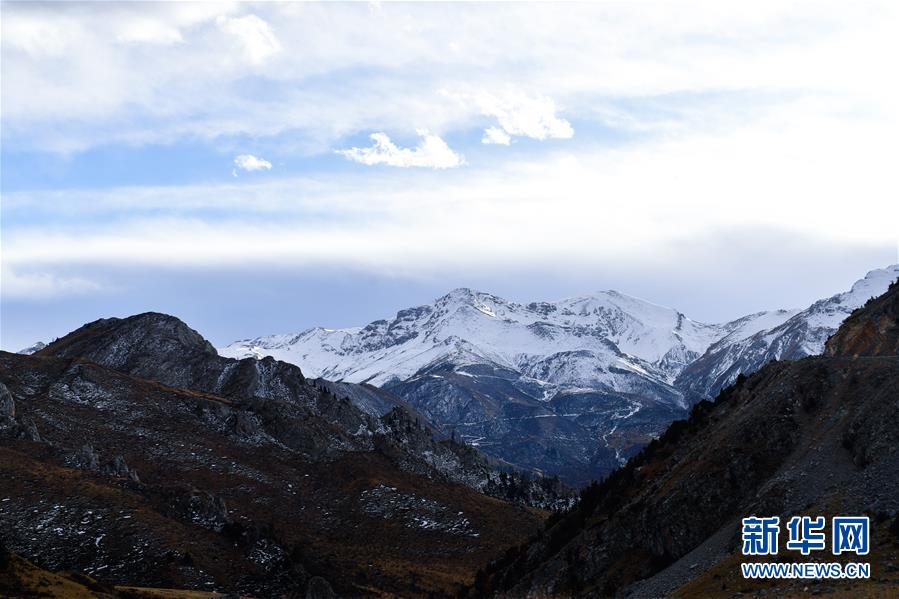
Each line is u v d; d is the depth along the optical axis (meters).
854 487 126.88
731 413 170.38
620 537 155.62
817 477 134.50
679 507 148.50
